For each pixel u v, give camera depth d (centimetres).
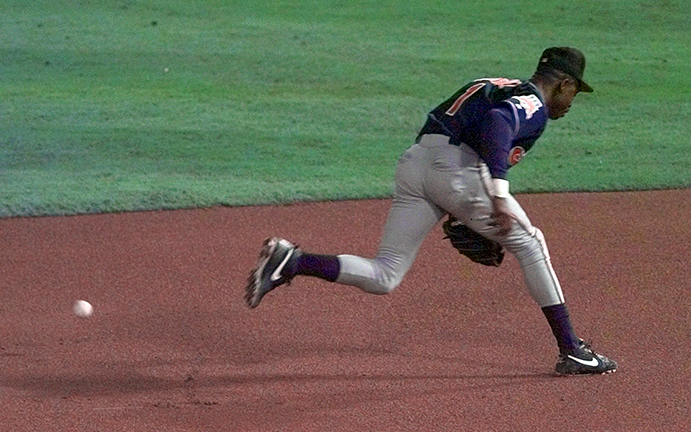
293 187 3688
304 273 1941
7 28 5888
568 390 1950
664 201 3494
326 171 3934
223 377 2041
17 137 4356
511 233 1953
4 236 3127
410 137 4412
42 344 2231
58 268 2797
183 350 2198
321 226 3222
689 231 3106
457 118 1909
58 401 1916
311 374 2052
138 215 3366
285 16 6147
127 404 1902
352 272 1947
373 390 1964
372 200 3547
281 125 4553
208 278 2697
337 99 4909
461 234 2005
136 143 4303
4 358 2145
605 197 3562
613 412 1845
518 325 2325
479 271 2708
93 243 3044
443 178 1906
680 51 5581
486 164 1873
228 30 5894
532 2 6341
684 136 4419
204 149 4231
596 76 5234
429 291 2559
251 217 3328
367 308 2444
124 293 2581
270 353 2175
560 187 3694
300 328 2320
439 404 1889
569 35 5794
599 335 2258
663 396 1914
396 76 5203
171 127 4516
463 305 2461
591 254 2878
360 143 4328
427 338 2255
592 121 4638
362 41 5703
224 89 5041
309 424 1805
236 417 1838
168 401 1916
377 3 6350
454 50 5559
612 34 5822
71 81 5147
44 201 3500
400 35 5800
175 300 2525
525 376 2028
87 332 2308
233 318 2392
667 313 2389
